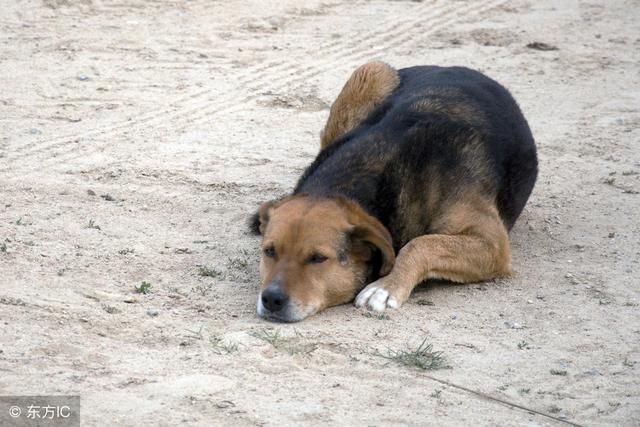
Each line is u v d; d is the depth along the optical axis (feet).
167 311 35.40
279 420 28.68
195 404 29.27
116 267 38.96
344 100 46.16
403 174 37.91
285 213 36.27
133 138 54.75
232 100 61.31
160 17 75.10
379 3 82.02
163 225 43.78
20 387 29.55
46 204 45.19
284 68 66.90
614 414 30.17
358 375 31.68
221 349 32.60
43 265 38.47
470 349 33.88
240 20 75.51
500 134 41.24
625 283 39.60
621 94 64.64
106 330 33.55
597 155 54.70
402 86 45.62
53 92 60.95
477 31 76.02
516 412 30.07
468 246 38.22
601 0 84.94
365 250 36.70
